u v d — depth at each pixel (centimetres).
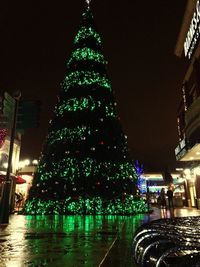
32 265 362
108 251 459
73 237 630
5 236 652
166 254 151
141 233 237
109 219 1207
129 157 1950
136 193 1828
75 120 1866
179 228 227
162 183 4753
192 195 2962
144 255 179
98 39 2272
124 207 1614
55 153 1795
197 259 129
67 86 2031
